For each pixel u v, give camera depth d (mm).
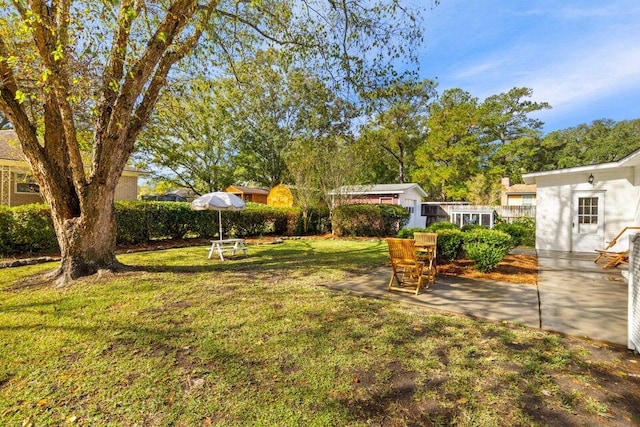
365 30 7023
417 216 22312
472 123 24625
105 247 5934
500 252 6715
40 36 4469
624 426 2084
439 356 3008
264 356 2963
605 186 10078
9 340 3236
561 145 32969
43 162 5434
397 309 4348
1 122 16203
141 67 5250
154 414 2166
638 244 3076
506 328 3707
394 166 30609
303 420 2117
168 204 11641
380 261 8273
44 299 4535
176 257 8625
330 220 16422
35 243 8273
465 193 23953
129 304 4375
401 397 2377
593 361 2939
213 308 4266
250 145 26078
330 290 5316
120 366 2762
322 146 10438
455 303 4680
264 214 15062
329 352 3049
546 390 2477
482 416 2170
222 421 2102
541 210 11258
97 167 5520
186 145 20656
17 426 2041
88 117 5973
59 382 2521
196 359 2898
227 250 10078
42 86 4734
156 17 5672
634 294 3148
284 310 4230
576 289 5527
